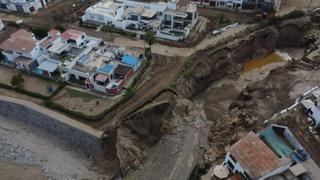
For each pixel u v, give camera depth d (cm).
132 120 7962
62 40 9650
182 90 9019
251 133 6438
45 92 8794
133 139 7912
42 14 11812
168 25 10769
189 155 7831
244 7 11744
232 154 6181
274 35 10688
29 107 8406
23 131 8631
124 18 10962
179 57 9700
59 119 8081
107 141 7769
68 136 8231
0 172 7750
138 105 8244
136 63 9244
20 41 9600
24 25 11169
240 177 6116
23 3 11750
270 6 11388
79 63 9106
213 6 12044
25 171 7769
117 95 8631
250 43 10506
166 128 8400
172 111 8612
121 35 10656
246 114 7812
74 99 8575
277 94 8244
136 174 7556
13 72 9544
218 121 8450
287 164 6000
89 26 11081
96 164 7794
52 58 9369
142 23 10700
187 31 10406
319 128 6806
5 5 12106
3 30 11062
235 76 10000
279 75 8975
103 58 9375
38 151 8169
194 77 9356
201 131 8419
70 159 7969
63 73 9038
